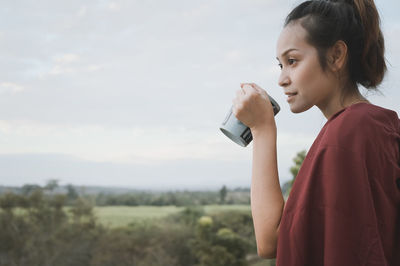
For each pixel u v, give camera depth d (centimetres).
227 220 2138
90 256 1850
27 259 1773
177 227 2042
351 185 49
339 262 48
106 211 2459
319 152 52
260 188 62
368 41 61
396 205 53
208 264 1811
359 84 64
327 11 59
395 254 52
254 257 1986
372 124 53
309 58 59
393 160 54
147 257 1823
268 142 65
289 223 53
